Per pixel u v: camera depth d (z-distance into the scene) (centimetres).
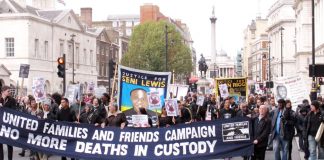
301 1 8625
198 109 2245
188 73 8925
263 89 6034
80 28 8362
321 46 7294
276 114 1625
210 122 1260
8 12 6856
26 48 6694
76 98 1784
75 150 1295
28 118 1304
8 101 1639
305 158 1695
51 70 7331
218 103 2447
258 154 1395
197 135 1264
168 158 1269
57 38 7481
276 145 1620
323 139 1526
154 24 8606
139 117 1425
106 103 1753
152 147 1277
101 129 1298
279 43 12056
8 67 6738
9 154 1594
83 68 8456
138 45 8512
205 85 7031
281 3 11812
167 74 1784
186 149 1266
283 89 2127
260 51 15862
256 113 1828
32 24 6806
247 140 1247
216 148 1255
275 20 12769
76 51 8219
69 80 7794
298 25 9212
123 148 1285
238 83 2559
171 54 8481
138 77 1773
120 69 1761
